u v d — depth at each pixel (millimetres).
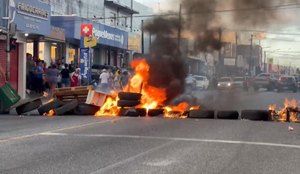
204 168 7945
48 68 27891
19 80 26188
